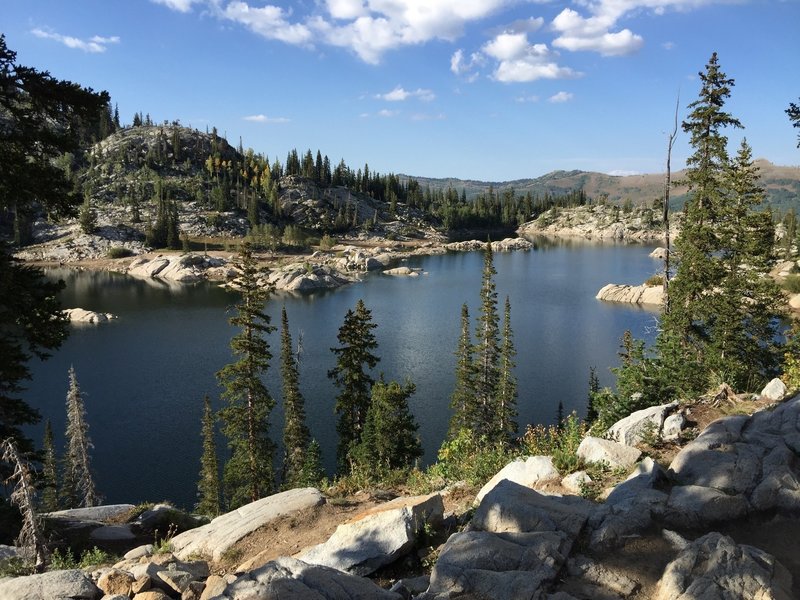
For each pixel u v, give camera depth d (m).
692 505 8.64
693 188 34.19
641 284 128.88
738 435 10.73
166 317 110.75
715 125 32.03
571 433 13.41
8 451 11.73
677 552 7.69
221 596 7.09
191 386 72.38
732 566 6.79
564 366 77.56
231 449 55.75
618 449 11.49
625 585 7.03
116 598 7.70
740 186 33.91
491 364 57.53
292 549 10.77
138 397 68.62
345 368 45.41
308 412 64.00
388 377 73.56
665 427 12.88
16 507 16.22
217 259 172.25
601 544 7.91
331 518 12.25
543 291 132.12
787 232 144.62
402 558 8.82
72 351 87.69
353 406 45.47
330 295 134.38
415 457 40.56
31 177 15.29
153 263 162.75
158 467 52.47
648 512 8.52
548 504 8.81
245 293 35.09
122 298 129.62
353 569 8.51
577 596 6.90
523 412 63.53
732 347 34.00
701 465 9.94
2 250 15.95
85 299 127.69
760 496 8.93
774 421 11.20
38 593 7.93
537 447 13.68
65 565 11.93
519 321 102.25
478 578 7.03
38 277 16.72
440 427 59.41
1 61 14.48
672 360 17.34
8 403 17.06
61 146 15.80
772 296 36.00
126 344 91.44
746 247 34.78
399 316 109.38
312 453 38.81
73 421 44.88
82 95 15.38
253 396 35.59
